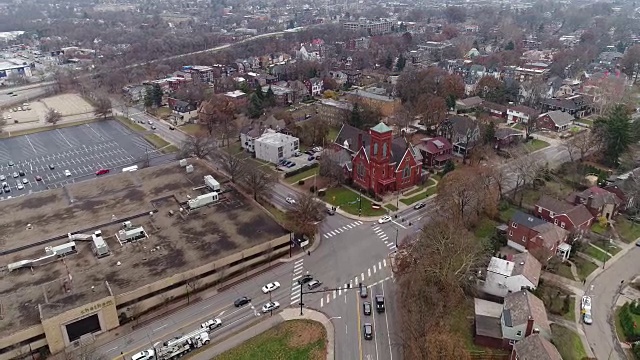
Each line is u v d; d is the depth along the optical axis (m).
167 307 91.12
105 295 84.88
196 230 107.38
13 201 122.00
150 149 179.50
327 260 105.38
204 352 79.56
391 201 131.88
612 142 151.50
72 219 112.38
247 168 134.50
